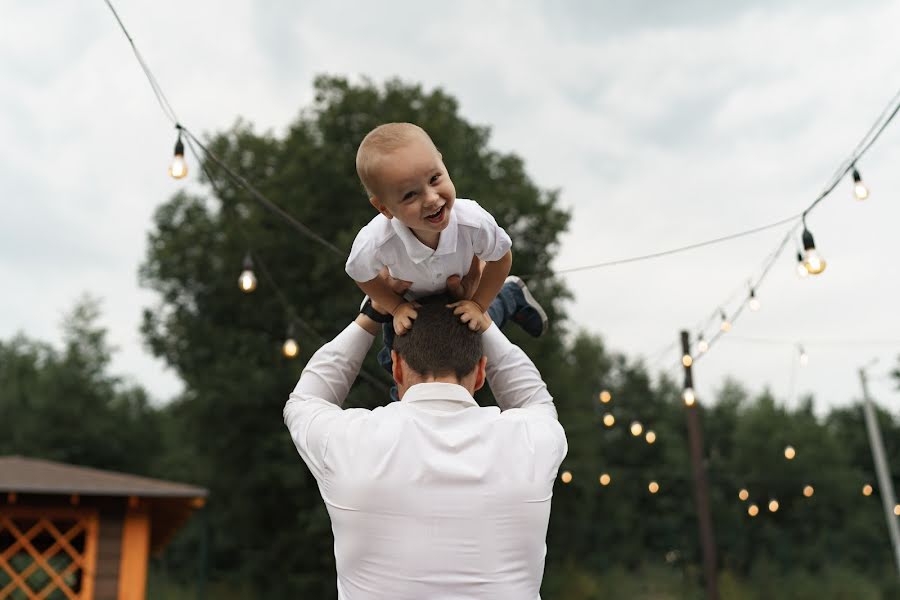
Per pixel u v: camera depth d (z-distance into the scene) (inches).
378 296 70.2
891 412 1627.7
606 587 1238.9
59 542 383.6
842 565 1380.4
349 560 55.6
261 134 929.5
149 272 968.3
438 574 53.4
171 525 493.0
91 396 1341.0
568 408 1156.5
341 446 56.6
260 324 898.1
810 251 190.9
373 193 64.5
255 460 847.1
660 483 1509.6
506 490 55.1
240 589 915.4
